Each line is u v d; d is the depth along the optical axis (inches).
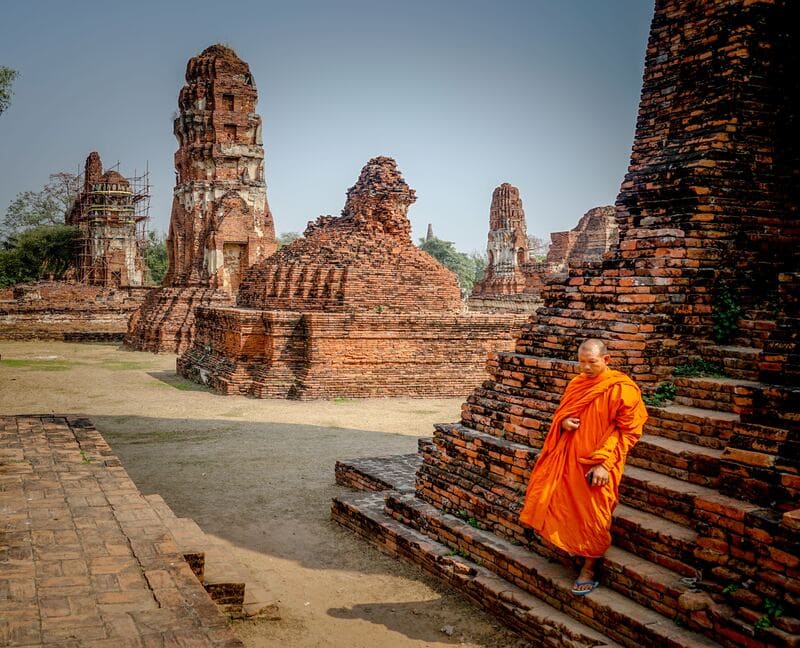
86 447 507.8
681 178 386.3
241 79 1553.9
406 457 571.5
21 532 337.1
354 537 442.3
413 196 1118.4
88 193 2433.6
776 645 240.4
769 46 397.1
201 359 1097.4
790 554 247.9
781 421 278.4
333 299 997.2
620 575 296.0
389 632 320.5
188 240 1573.6
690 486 305.3
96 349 1582.2
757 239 386.6
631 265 373.4
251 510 490.6
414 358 976.3
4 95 1106.1
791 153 402.0
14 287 2097.7
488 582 340.8
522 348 403.9
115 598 272.7
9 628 247.4
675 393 346.0
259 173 1573.6
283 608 343.0
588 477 295.1
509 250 2330.2
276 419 796.6
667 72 427.5
